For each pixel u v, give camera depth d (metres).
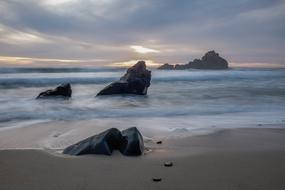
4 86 27.92
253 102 18.95
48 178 5.07
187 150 7.26
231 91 26.34
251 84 34.41
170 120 12.63
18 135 9.35
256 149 7.36
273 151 7.12
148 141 8.34
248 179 5.06
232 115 14.03
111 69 64.69
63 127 10.79
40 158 6.26
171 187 4.70
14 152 6.71
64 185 4.75
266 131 9.87
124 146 6.74
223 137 8.95
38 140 8.69
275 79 43.78
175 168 5.68
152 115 14.12
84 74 47.28
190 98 21.47
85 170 5.51
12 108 15.92
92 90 27.58
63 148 7.64
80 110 15.57
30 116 13.41
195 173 5.38
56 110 15.44
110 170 5.53
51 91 21.47
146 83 24.20
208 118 13.18
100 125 11.27
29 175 5.22
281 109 15.87
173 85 33.12
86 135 9.45
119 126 11.09
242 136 9.09
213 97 22.05
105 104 18.33
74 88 29.20
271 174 5.34
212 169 5.62
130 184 4.81
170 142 8.25
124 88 23.50
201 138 8.80
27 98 20.66
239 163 6.04
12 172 5.37
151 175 5.26
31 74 43.16
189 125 11.37
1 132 9.80
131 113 14.66
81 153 6.61
